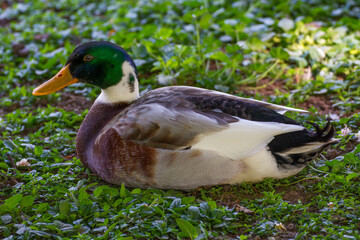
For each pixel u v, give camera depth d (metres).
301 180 8.25
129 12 17.55
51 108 11.35
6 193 8.12
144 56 12.77
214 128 7.41
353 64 12.58
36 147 9.16
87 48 8.45
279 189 8.07
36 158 9.16
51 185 8.21
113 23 16.91
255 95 11.68
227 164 7.57
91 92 12.22
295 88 12.13
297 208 7.40
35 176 8.40
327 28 14.48
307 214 7.27
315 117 10.38
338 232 6.83
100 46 8.41
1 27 18.48
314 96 11.70
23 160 8.80
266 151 7.51
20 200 7.38
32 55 14.89
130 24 16.56
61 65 13.54
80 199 7.43
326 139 7.45
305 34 14.31
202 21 12.95
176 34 14.63
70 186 8.16
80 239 6.64
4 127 10.62
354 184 7.98
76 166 8.91
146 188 7.98
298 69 12.81
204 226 6.90
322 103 11.35
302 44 13.97
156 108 7.68
